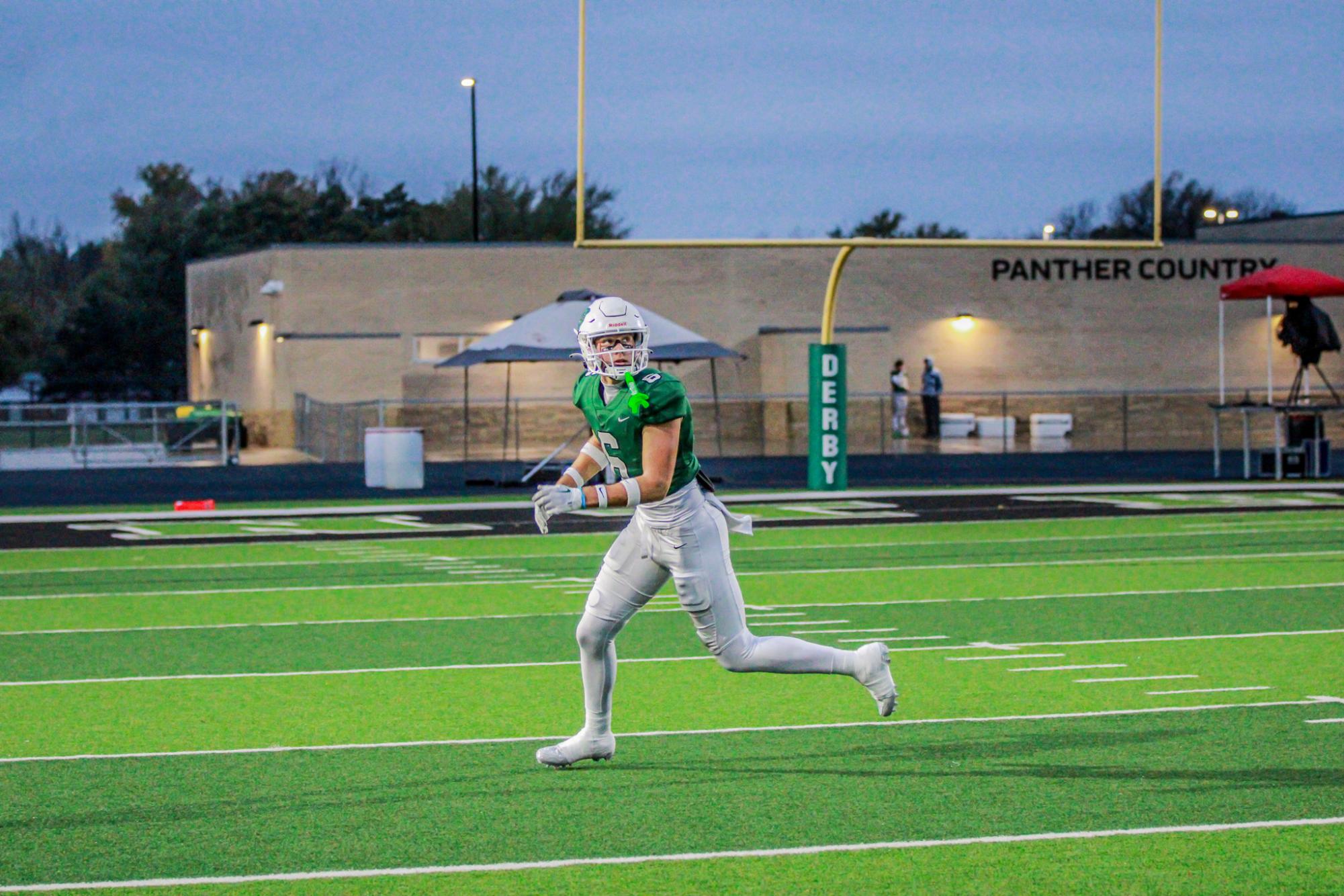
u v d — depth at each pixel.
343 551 42.62
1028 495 58.72
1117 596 33.06
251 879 14.38
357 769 18.52
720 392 101.38
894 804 16.78
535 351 61.78
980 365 104.94
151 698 22.94
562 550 42.53
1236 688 23.16
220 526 49.72
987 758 18.84
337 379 97.25
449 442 97.88
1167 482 64.50
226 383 112.12
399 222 186.25
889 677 18.09
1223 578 35.81
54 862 14.91
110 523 51.00
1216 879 14.25
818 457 59.41
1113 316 105.94
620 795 17.20
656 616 30.52
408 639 28.19
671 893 13.96
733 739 19.97
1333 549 41.62
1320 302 107.38
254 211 183.38
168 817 16.45
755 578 36.28
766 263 102.19
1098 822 16.08
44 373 182.12
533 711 21.86
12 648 27.41
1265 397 107.12
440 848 15.29
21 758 19.14
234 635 28.73
